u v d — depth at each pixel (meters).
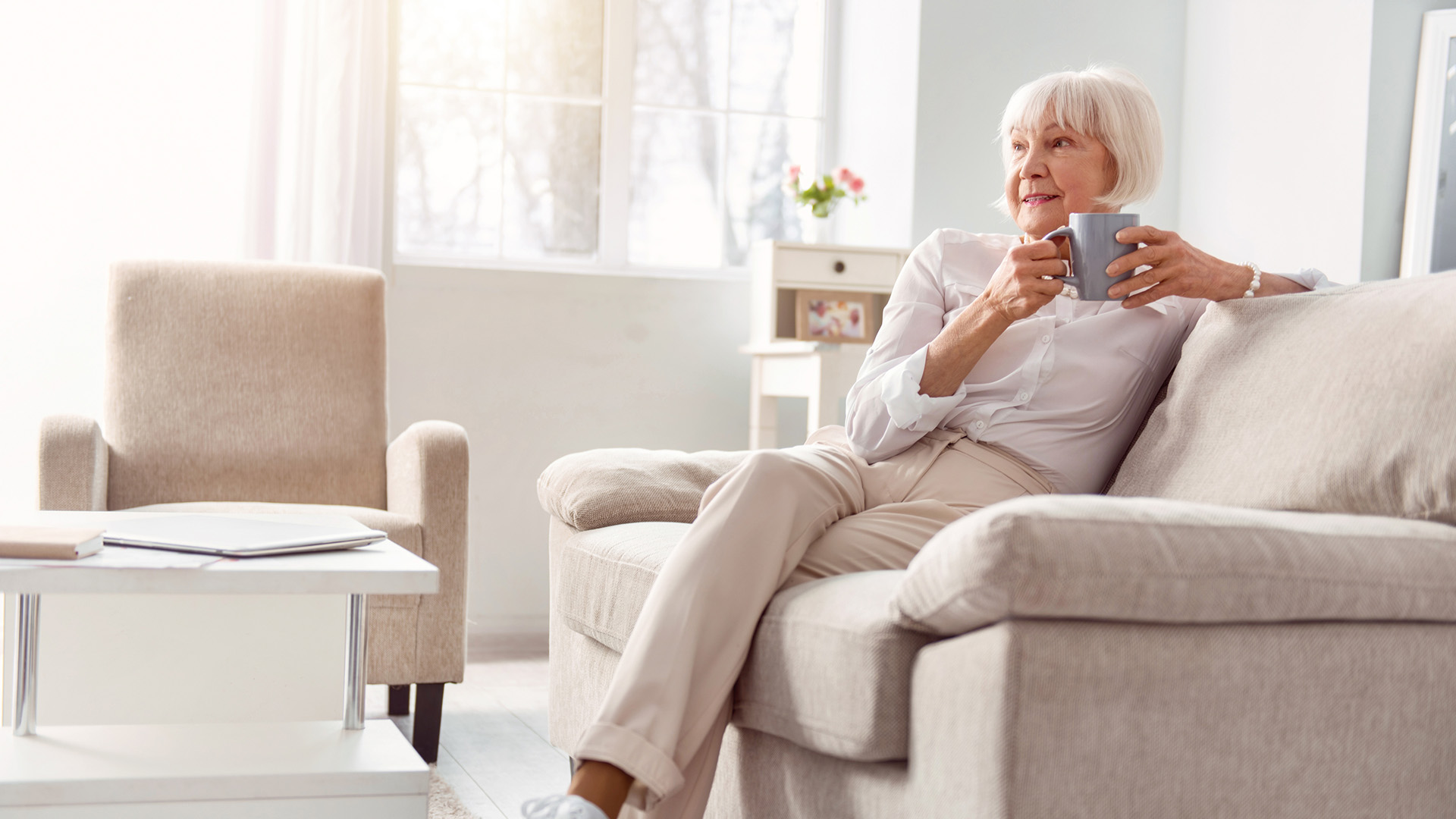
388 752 1.42
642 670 1.22
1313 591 1.03
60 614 1.80
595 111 3.74
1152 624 1.00
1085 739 0.96
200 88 3.24
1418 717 1.08
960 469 1.55
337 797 1.33
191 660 1.85
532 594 3.56
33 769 1.30
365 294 2.84
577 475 1.91
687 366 3.69
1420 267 3.37
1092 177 1.65
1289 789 1.03
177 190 3.23
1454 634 1.10
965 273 1.70
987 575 0.96
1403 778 1.08
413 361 3.45
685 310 3.69
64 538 1.27
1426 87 3.38
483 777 2.21
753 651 1.30
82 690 1.80
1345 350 1.33
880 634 1.10
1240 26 3.65
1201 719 1.00
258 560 1.34
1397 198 3.40
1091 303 1.64
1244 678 1.01
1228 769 1.01
